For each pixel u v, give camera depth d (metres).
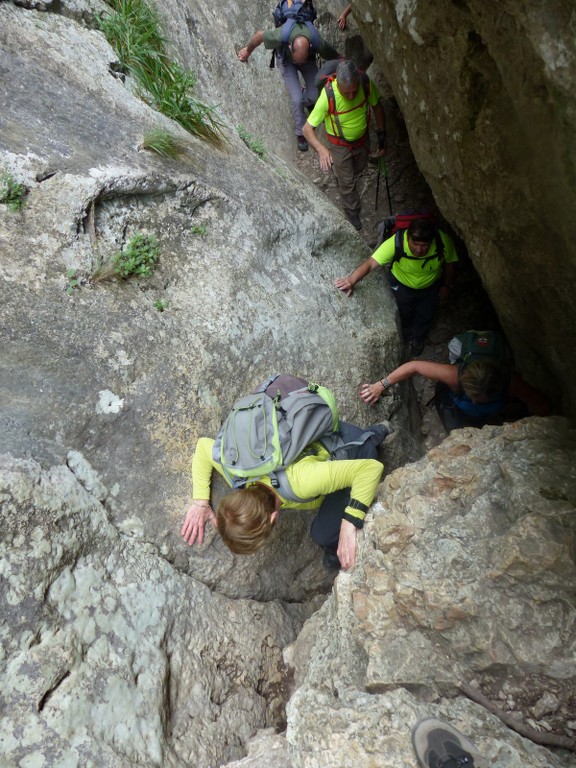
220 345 2.87
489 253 3.06
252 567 2.75
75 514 2.22
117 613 2.19
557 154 1.78
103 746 1.91
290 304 3.36
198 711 2.25
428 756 1.73
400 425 3.71
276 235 3.53
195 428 2.65
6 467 2.10
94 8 3.70
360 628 2.21
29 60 3.01
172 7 4.45
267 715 2.44
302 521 2.98
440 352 4.66
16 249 2.50
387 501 2.52
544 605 1.98
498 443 2.47
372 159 5.43
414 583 2.16
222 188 3.34
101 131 3.01
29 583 2.01
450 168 2.85
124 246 2.86
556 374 3.12
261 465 2.20
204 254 3.11
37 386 2.32
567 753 1.81
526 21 1.47
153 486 2.50
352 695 2.02
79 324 2.51
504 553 2.06
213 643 2.45
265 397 2.36
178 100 3.62
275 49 4.93
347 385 3.39
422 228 3.74
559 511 2.08
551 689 1.91
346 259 4.08
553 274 2.52
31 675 1.89
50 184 2.65
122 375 2.53
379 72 5.47
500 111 2.22
